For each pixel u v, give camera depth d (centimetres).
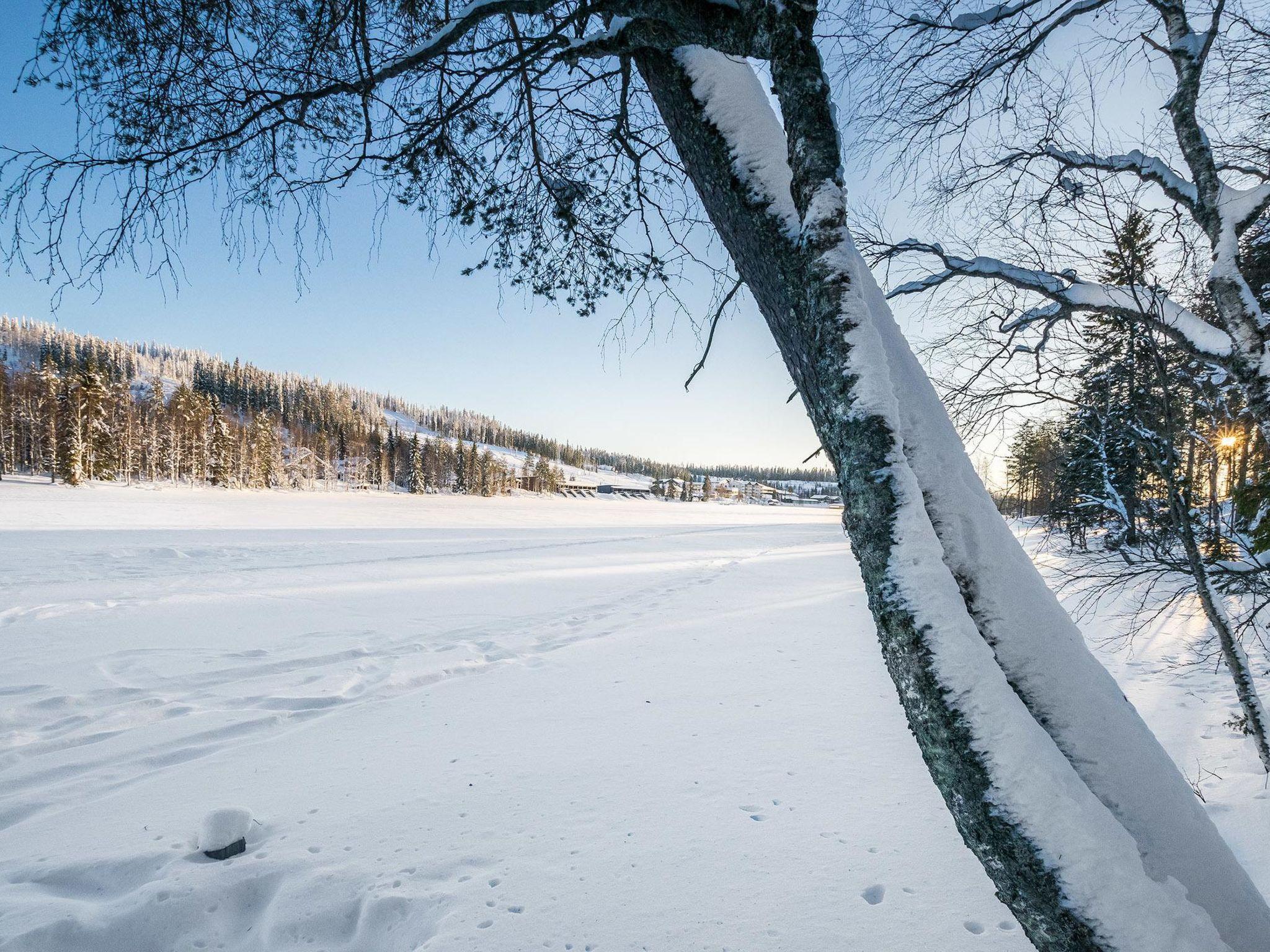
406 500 6744
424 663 670
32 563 1306
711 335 219
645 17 131
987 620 111
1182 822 105
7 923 240
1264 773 355
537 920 242
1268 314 389
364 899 256
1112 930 85
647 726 467
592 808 336
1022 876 91
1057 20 250
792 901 254
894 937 231
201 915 251
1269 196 233
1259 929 100
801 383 135
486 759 408
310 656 686
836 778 370
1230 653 295
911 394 121
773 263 126
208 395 7569
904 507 106
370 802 347
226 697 545
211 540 1980
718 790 357
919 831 308
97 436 5412
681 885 265
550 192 275
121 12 176
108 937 238
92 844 304
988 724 95
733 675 615
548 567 1650
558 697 547
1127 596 906
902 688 104
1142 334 254
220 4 188
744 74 142
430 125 236
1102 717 109
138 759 415
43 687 554
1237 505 370
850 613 1005
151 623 835
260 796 357
